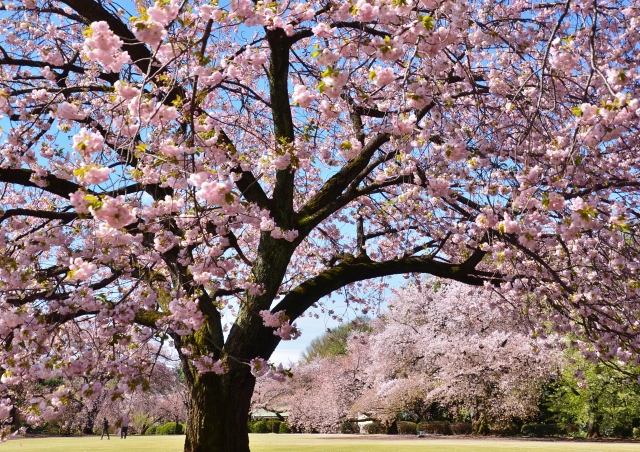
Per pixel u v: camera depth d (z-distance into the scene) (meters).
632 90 5.57
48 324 4.88
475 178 5.94
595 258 6.29
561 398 24.22
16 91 5.74
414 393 24.39
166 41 4.12
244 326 5.60
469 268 7.02
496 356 21.41
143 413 36.50
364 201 8.14
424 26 3.35
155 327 5.50
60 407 4.39
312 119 7.89
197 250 5.36
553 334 18.56
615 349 6.50
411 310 25.58
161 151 3.73
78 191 2.75
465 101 6.77
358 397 29.30
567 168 4.64
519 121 6.15
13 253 5.25
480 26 5.08
